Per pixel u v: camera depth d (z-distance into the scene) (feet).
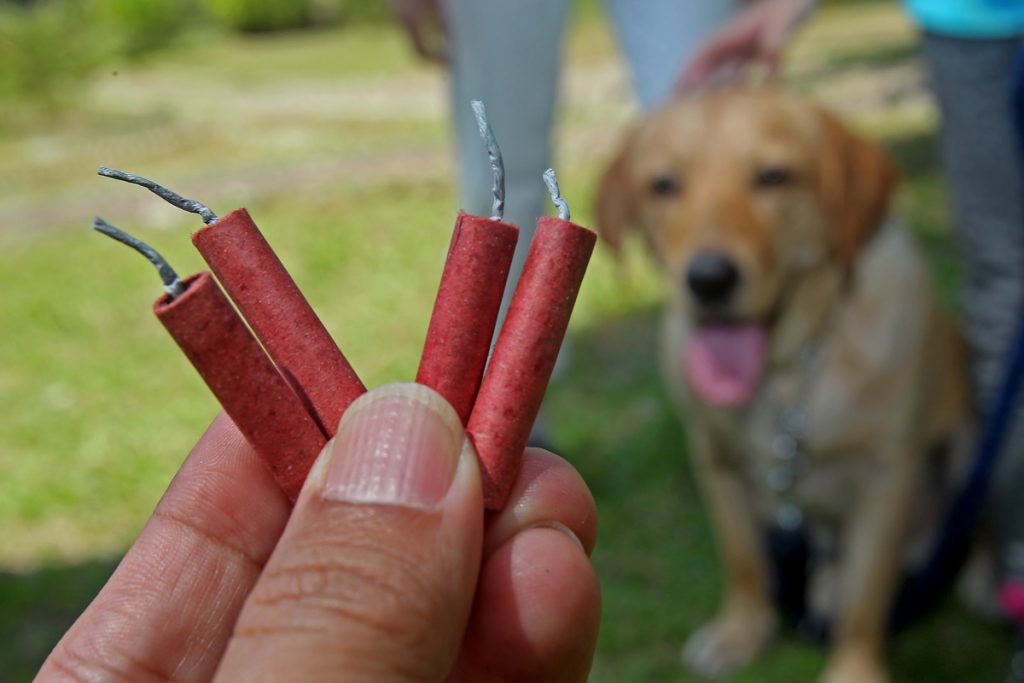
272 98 9.38
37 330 4.20
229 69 11.53
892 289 1.96
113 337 4.07
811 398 1.96
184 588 0.70
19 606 2.36
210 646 0.70
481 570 0.61
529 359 0.60
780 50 2.19
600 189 2.25
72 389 3.61
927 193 4.62
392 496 0.55
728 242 1.89
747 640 2.07
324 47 12.69
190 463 0.72
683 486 2.59
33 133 8.61
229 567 0.71
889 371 1.92
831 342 1.95
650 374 3.24
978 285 2.02
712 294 1.88
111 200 6.17
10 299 4.56
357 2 14.06
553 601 0.61
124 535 2.65
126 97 10.00
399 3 2.40
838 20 10.68
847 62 7.97
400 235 5.01
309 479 0.57
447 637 0.56
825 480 2.04
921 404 1.98
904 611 2.11
